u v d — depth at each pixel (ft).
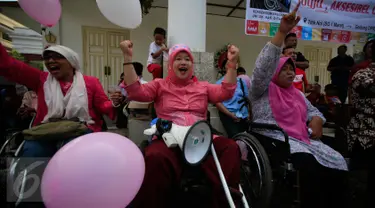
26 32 12.18
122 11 6.23
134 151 4.16
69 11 17.92
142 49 19.81
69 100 6.42
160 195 4.92
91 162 3.59
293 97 7.38
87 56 18.76
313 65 24.85
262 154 5.80
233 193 5.05
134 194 3.88
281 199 6.35
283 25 6.16
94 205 3.51
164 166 4.91
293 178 6.11
